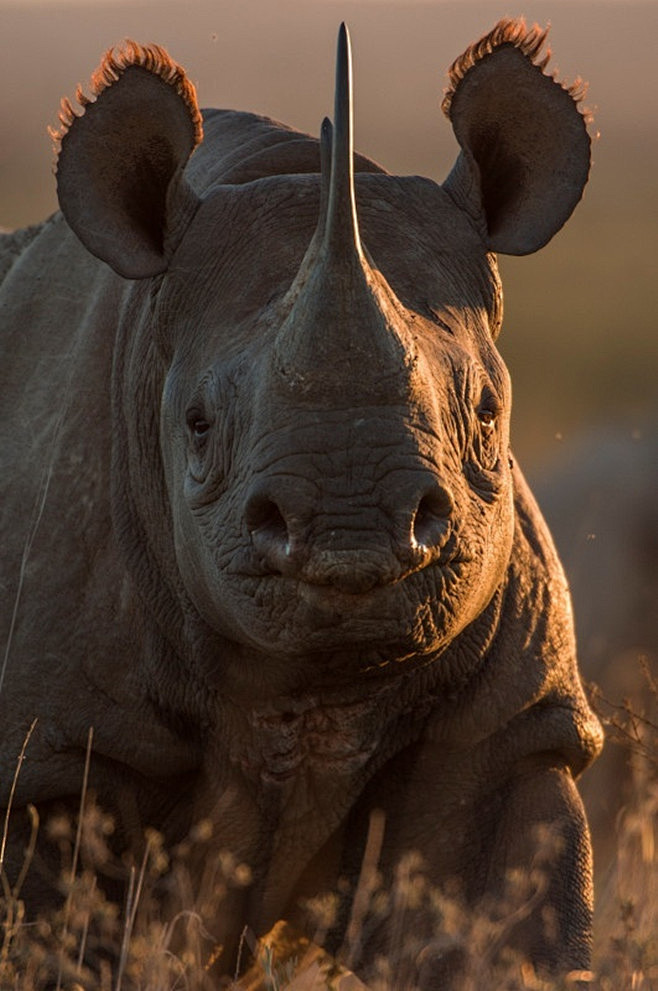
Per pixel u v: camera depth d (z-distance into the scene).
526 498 15.61
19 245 18.03
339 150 11.67
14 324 16.42
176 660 14.45
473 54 14.10
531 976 13.79
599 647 26.48
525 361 78.25
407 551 11.55
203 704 14.42
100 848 14.33
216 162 15.56
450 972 14.40
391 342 11.79
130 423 14.70
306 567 11.59
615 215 147.25
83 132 14.00
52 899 14.62
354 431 11.70
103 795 14.70
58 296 16.39
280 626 12.24
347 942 14.92
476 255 13.93
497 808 14.84
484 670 14.64
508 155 14.20
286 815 14.67
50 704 14.69
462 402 12.64
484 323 13.65
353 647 12.15
